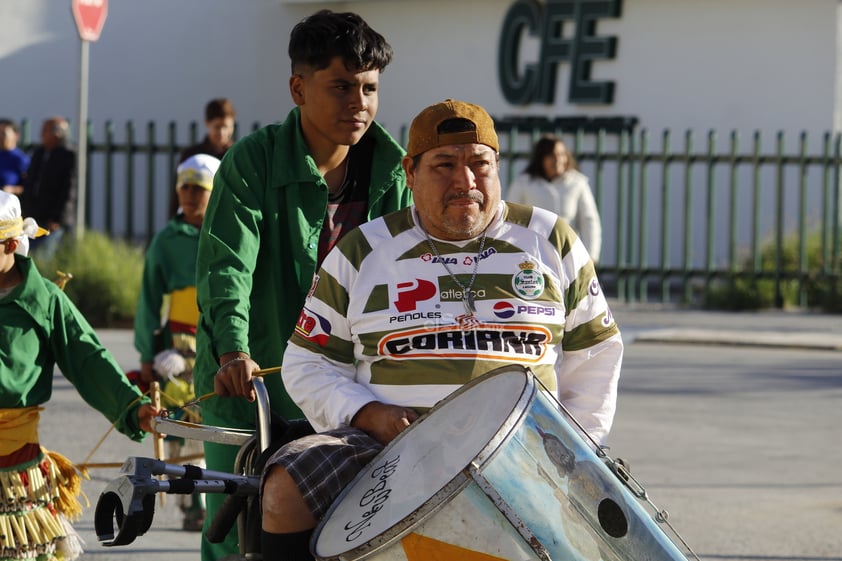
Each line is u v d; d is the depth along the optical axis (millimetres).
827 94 25953
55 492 5953
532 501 3781
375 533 3797
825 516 8914
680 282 27281
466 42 30203
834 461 10688
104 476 9773
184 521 8562
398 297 4527
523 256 4566
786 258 23031
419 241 4578
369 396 4500
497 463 3768
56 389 13523
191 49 32219
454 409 4137
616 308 21578
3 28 30797
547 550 3734
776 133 26422
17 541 5773
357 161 5898
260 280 5777
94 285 18328
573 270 4660
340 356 4668
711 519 8797
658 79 27609
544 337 4527
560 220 4688
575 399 4781
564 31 28781
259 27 32531
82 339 6004
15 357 5793
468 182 4484
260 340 5809
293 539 4215
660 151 27578
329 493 4238
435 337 4469
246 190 5648
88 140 22734
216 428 4977
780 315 20906
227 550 5715
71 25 31406
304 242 5723
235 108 32375
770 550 8070
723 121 26969
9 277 5910
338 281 4625
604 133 28000
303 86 5621
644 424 12094
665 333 18078
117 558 7848
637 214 28203
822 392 13883
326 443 4320
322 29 5504
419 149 4547
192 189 8969
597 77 28328
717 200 27219
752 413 12703
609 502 3971
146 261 8992
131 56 32031
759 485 9805
